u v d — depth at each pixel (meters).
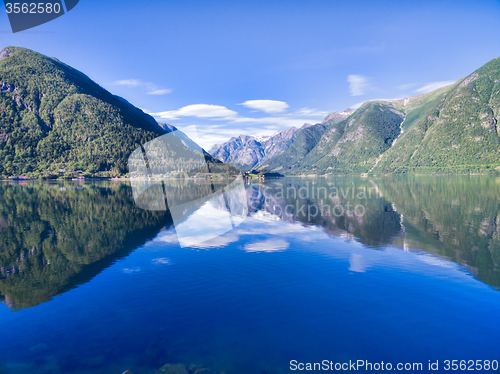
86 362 6.96
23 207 38.84
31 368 6.75
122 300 9.96
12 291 11.10
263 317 8.75
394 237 18.28
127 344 7.63
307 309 9.15
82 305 9.73
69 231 22.39
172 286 10.87
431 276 11.77
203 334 7.97
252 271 12.12
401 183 93.06
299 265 12.82
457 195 46.09
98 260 14.36
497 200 38.28
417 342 7.52
